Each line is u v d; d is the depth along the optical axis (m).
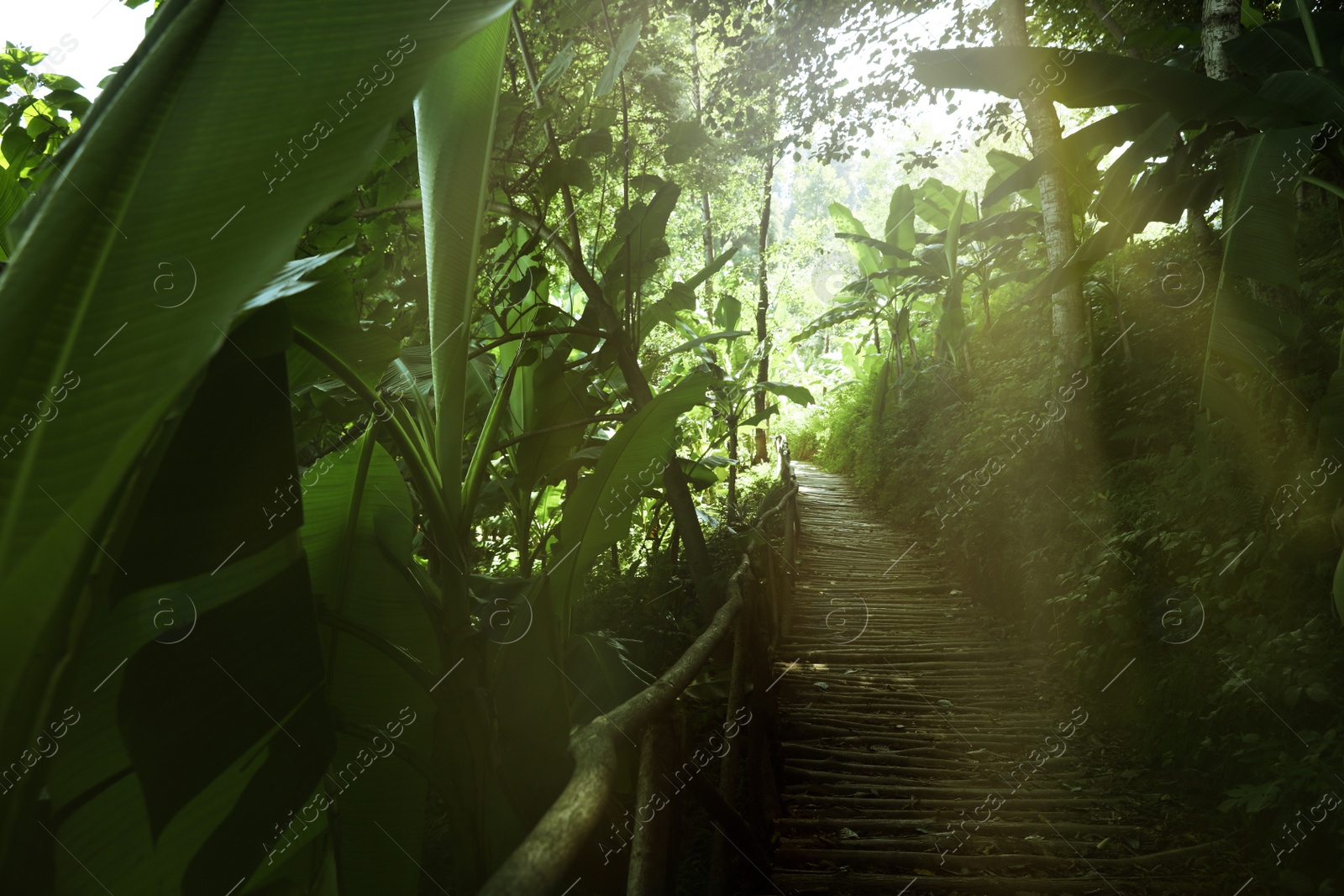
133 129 1.08
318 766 1.59
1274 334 3.96
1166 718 4.59
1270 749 3.69
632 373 5.23
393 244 4.27
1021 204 12.10
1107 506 6.68
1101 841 3.74
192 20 1.16
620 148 4.99
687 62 7.59
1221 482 5.23
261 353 1.50
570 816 1.29
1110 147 5.78
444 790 2.19
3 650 1.08
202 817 1.56
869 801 4.18
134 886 1.53
